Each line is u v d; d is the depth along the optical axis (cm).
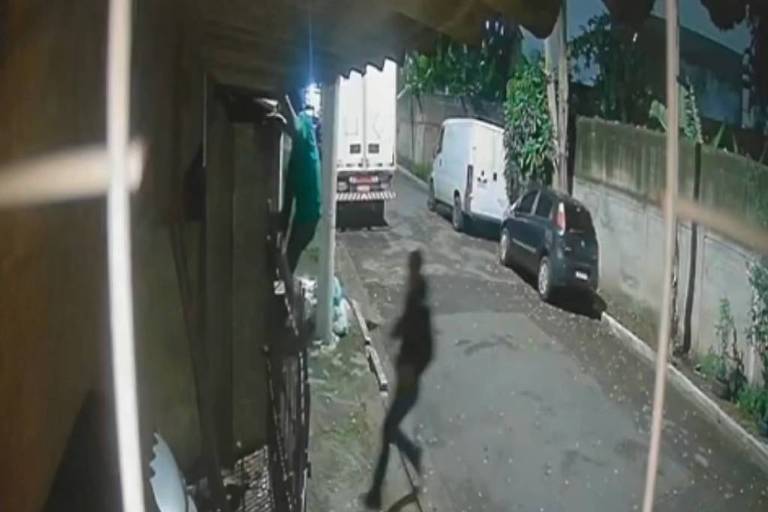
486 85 1680
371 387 765
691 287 870
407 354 858
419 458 631
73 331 129
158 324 396
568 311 1041
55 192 95
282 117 592
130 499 87
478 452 646
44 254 115
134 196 141
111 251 87
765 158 821
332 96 798
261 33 348
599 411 732
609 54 1194
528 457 641
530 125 1349
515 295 1103
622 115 1164
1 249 99
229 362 533
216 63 445
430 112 2041
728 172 808
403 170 2286
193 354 381
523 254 1172
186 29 298
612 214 1102
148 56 197
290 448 481
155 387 331
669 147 103
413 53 398
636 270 1027
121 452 87
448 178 1574
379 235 1467
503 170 1450
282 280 547
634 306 1029
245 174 542
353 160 1535
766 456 651
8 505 105
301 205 730
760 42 878
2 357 102
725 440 686
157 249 367
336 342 862
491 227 1512
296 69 472
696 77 970
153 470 225
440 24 260
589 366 845
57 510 123
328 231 829
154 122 216
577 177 1227
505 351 878
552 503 574
